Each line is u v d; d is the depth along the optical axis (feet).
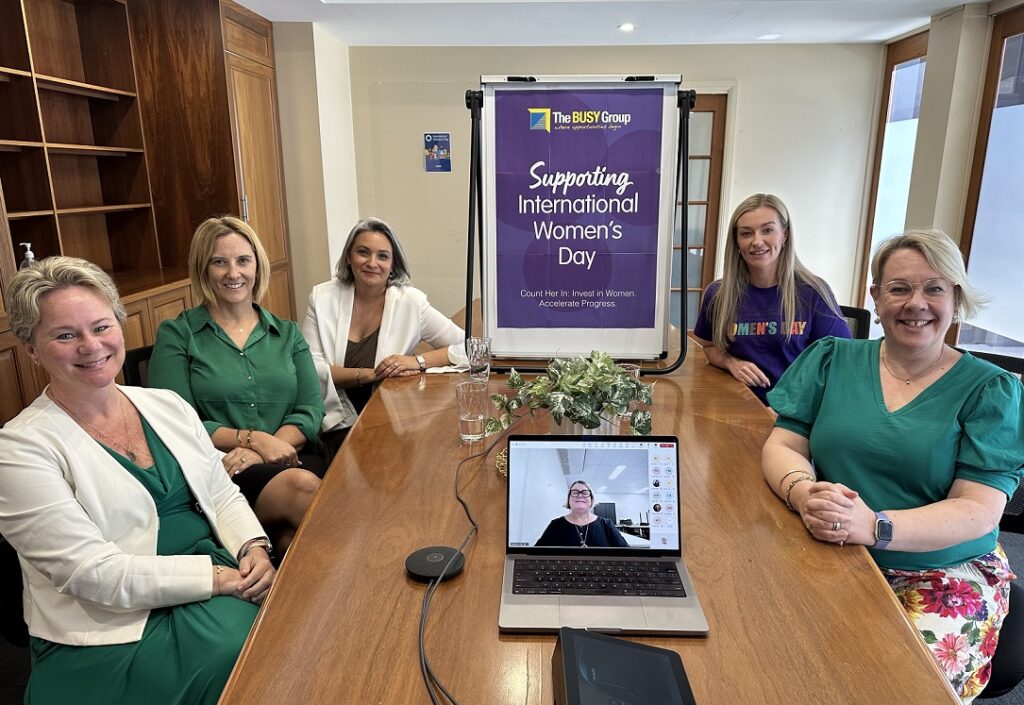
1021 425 4.40
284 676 2.97
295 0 12.80
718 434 5.57
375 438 5.57
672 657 2.91
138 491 4.72
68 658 4.27
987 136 12.83
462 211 17.87
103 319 4.58
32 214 9.50
